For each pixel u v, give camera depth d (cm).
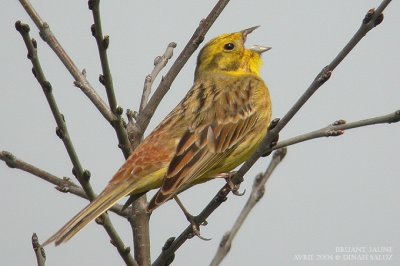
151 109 1210
